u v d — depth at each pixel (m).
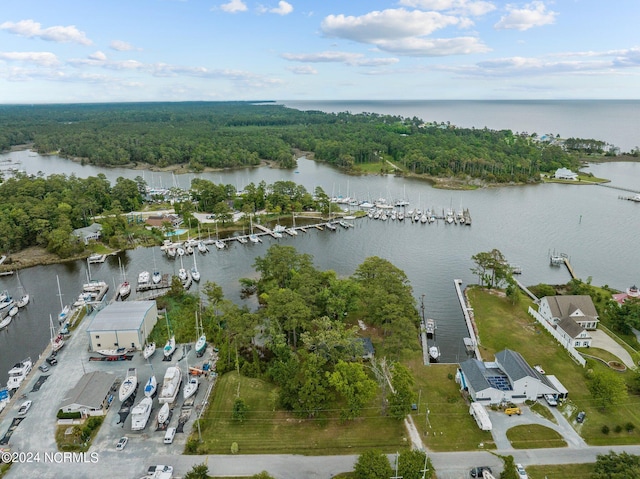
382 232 188.62
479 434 69.25
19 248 162.00
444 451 65.81
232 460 64.19
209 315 106.75
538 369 85.50
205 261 155.88
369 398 71.12
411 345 87.00
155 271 142.38
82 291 130.38
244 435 69.12
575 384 81.56
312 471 62.06
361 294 106.06
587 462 63.50
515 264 150.12
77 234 166.00
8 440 68.19
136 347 94.12
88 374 81.88
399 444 67.25
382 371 80.56
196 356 92.44
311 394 71.56
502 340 98.75
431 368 88.25
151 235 176.50
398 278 111.94
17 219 163.38
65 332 102.00
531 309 111.38
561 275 141.88
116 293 124.44
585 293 116.88
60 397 78.94
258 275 142.62
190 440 67.50
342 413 70.44
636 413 73.50
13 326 110.00
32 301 123.88
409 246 170.62
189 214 189.75
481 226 194.62
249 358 93.81
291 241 177.50
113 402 77.44
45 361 90.56
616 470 56.66
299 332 97.06
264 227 191.75
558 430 69.81
